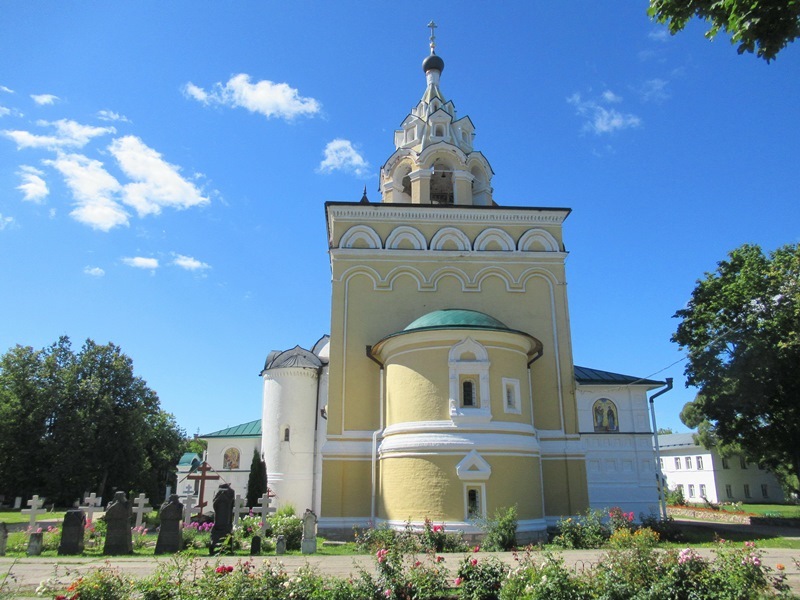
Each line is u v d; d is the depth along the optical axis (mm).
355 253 24766
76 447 40750
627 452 26375
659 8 8750
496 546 16500
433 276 24750
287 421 29672
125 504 16172
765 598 8828
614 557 9680
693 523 29125
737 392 25281
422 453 19188
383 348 22312
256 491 27938
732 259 28078
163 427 54625
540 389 23547
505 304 24688
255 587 8828
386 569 9578
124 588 8820
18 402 41312
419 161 27844
